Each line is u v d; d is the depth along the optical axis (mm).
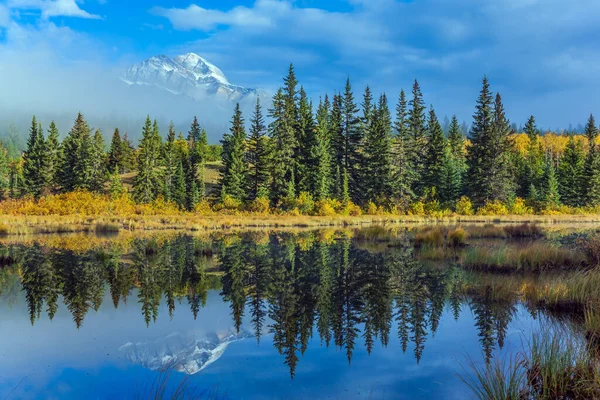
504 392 5199
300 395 5570
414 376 6266
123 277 14281
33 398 5609
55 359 7059
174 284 13234
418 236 22641
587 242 16094
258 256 18891
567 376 5496
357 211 49031
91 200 45750
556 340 6250
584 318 8695
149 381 6188
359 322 9195
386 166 55844
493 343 7590
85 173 65688
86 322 9242
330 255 19016
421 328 8688
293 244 23625
